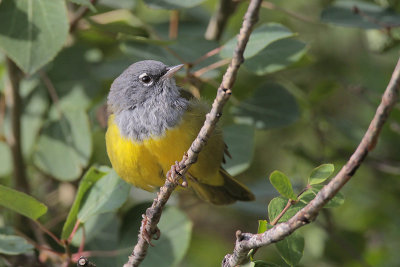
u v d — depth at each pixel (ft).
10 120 37.76
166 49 34.35
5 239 29.96
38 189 44.45
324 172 22.12
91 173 29.25
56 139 35.58
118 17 36.55
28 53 28.04
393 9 35.73
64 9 28.71
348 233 40.27
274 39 28.86
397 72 16.30
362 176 44.04
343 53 47.75
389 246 41.73
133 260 26.45
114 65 38.78
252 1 18.25
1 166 39.34
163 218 32.86
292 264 23.24
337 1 35.96
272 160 47.47
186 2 31.55
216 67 33.47
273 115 36.17
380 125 16.83
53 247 36.04
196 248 48.01
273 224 22.27
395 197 42.93
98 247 34.27
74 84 38.34
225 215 50.83
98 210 28.84
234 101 37.40
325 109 46.93
